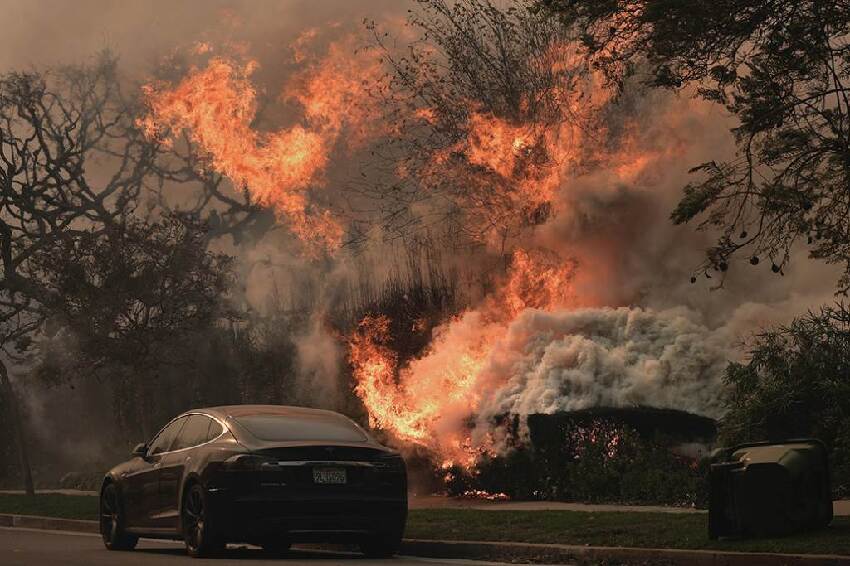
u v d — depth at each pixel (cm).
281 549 1739
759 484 1372
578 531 1530
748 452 1414
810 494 1380
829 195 1593
